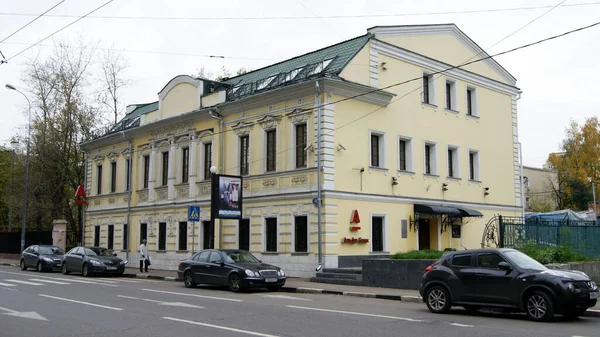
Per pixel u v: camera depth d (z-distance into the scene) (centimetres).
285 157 2642
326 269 2358
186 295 1875
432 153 3005
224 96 3002
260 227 2731
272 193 2672
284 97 2650
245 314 1365
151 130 3578
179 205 3284
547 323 1242
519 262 1354
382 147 2722
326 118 2466
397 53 2841
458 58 3231
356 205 2544
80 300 1673
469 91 3344
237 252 2200
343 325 1182
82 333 1091
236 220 2872
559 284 1252
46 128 4600
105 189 4056
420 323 1220
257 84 2894
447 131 3094
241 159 2914
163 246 3444
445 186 3011
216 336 1048
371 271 2128
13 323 1217
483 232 3228
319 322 1227
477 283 1363
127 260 3697
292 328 1141
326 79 2431
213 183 2569
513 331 1115
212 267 2138
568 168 6347
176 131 3372
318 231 2412
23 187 4669
